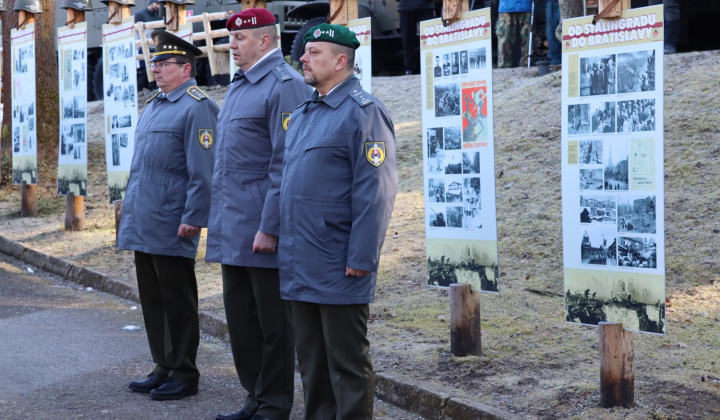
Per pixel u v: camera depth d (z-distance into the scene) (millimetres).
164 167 4770
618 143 4008
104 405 4676
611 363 4039
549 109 9461
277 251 4121
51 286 7785
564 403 4152
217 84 15336
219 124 4406
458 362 4824
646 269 3945
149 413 4551
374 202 3553
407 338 5348
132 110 7984
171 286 4711
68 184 9312
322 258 3629
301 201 3664
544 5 11562
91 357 5609
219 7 14562
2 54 12188
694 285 5824
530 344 5109
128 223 4824
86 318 6629
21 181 10414
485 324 5492
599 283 4121
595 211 4113
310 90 4289
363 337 3688
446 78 4957
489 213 4777
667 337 5105
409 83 12477
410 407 4504
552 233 6957
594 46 4066
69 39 9039
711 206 6836
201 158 4672
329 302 3602
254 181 4262
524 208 7531
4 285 7773
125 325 6457
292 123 3854
